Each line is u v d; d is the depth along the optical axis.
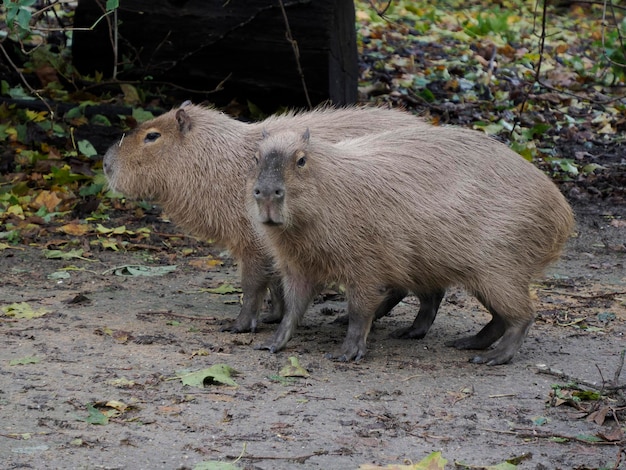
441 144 7.19
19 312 7.84
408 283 7.13
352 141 7.34
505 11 24.25
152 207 11.48
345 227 6.84
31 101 12.72
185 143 7.83
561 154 14.38
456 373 6.88
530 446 5.57
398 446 5.48
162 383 6.35
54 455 5.19
